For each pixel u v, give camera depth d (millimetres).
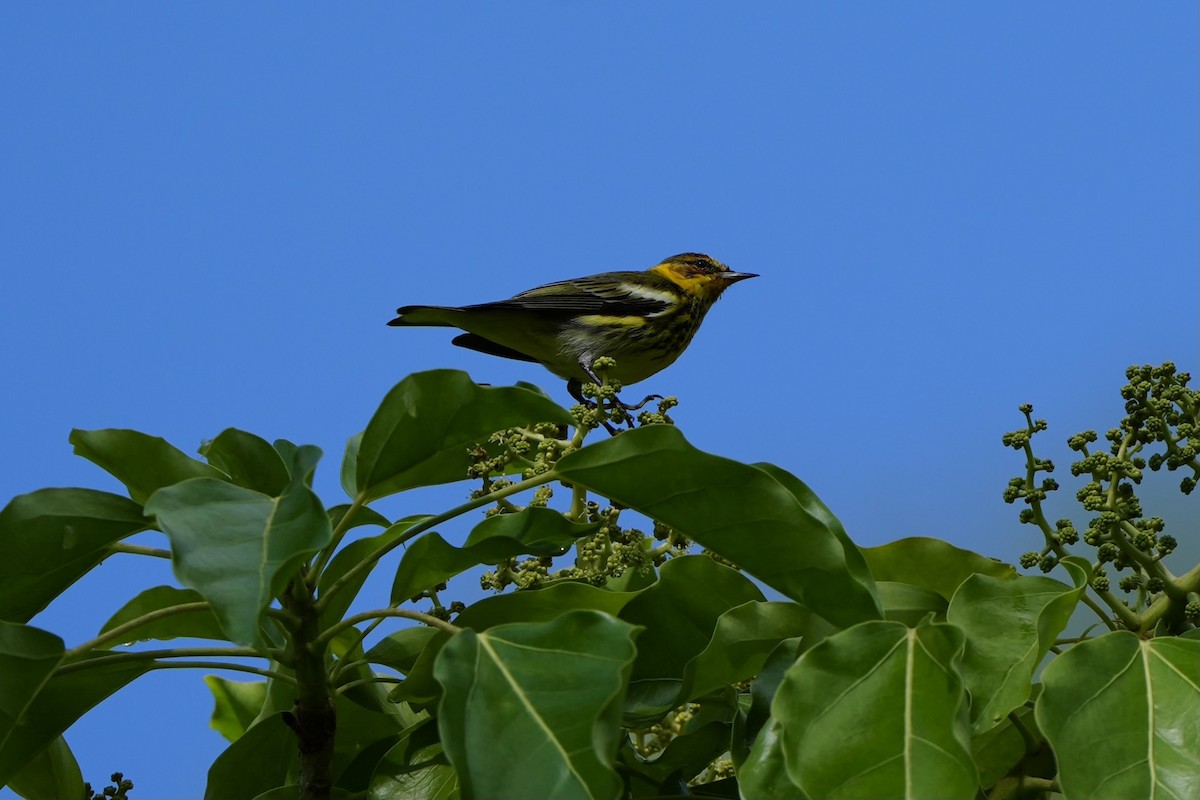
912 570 6379
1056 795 6102
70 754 7074
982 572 6320
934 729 4496
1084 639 5996
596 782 4137
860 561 5531
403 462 5898
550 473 5531
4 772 5809
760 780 4648
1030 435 5965
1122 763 4594
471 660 4602
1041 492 5918
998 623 5309
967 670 5180
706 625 6152
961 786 4336
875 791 4371
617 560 6535
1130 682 4824
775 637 5844
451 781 6008
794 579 5426
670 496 5445
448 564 6227
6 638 5148
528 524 6465
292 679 5793
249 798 6906
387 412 5805
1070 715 4738
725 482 5367
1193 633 5508
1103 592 5910
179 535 4762
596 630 4648
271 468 6543
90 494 5668
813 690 4664
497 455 7039
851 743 4508
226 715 8930
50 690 5863
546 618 6164
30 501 5578
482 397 5762
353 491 7023
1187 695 4746
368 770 6434
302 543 4770
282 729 6891
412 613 5453
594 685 4445
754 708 5523
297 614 5598
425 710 6594
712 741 6219
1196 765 4555
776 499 5352
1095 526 5875
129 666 5926
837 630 5625
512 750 4277
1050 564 5953
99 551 5723
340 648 7293
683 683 5828
